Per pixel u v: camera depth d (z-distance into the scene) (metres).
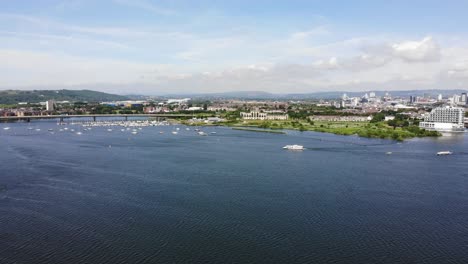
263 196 175.62
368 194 179.62
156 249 119.69
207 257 114.62
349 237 129.50
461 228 137.88
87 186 190.38
